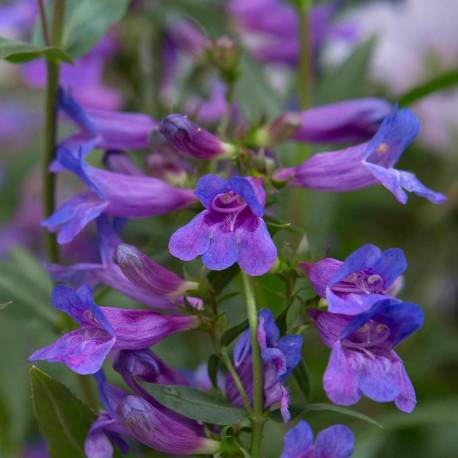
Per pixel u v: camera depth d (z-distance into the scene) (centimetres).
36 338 55
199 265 50
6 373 56
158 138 49
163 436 46
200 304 47
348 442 44
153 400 47
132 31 58
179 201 48
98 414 47
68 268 48
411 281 63
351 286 45
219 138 49
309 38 58
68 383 54
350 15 67
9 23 59
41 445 57
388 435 58
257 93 56
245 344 46
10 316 52
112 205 48
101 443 47
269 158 48
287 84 63
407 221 64
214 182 45
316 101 58
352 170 48
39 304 52
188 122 48
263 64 60
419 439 58
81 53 51
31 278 52
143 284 47
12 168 72
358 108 50
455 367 61
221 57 52
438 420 55
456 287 62
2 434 54
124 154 50
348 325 44
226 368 47
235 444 46
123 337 46
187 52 58
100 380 46
